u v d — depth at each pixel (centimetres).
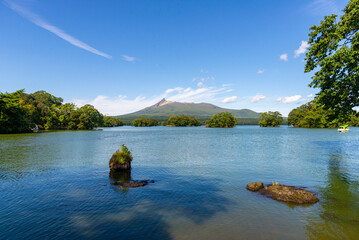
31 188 1414
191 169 2030
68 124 13175
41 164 2280
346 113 1934
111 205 1114
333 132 9688
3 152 3172
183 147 4009
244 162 2391
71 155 2942
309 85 1984
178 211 1035
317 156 2802
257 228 862
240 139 6006
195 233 825
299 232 830
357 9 1614
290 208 1063
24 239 785
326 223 905
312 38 1992
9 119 7881
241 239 779
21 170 1975
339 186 1445
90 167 2134
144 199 1205
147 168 2083
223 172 1895
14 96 8162
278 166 2150
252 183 1418
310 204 1113
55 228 869
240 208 1066
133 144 4600
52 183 1536
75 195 1276
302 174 1802
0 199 1202
